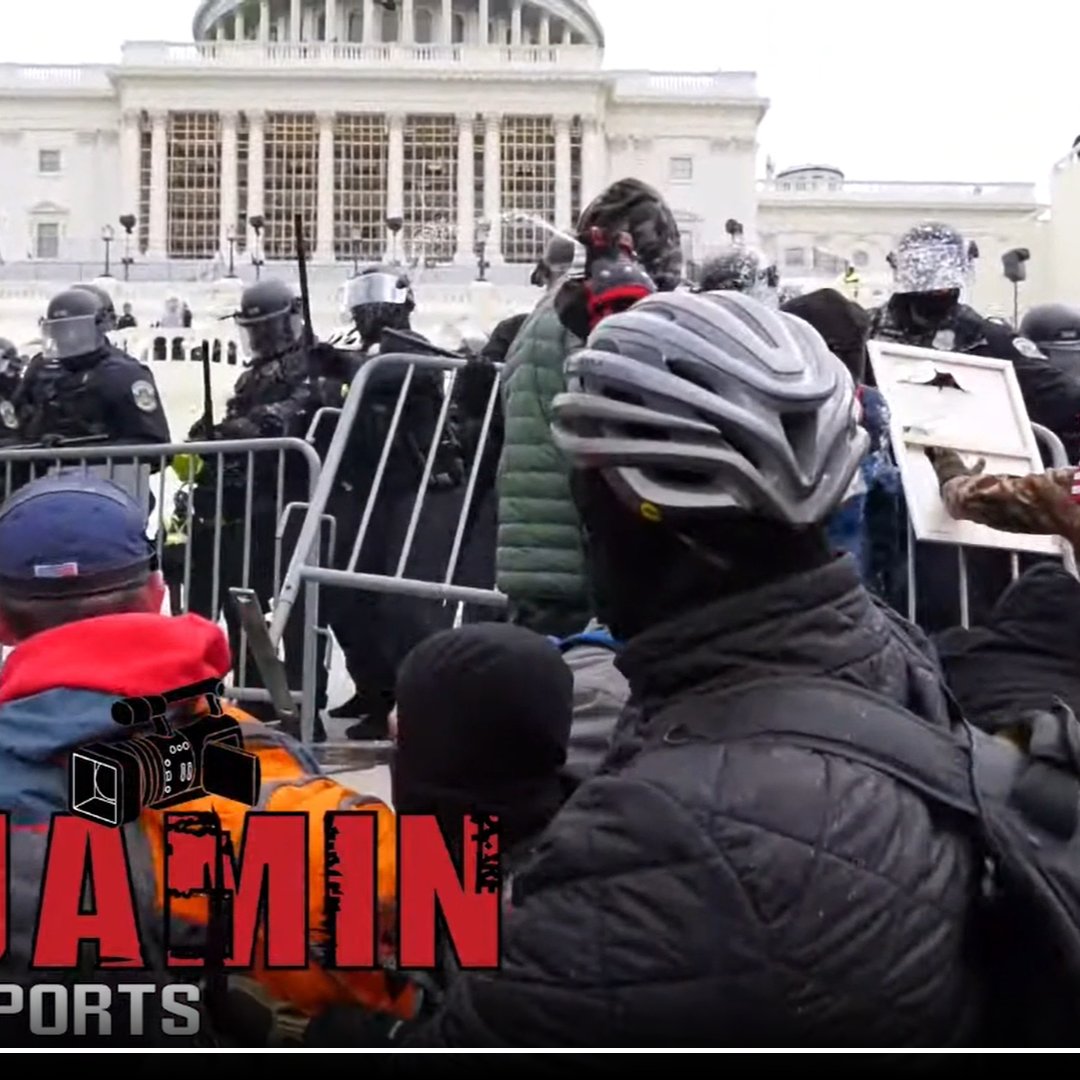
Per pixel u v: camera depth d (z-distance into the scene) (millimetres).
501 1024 1908
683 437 2047
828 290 5090
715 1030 1813
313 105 73750
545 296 4660
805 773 1906
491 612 6887
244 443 6023
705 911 1825
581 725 3016
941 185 77875
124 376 7859
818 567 2129
